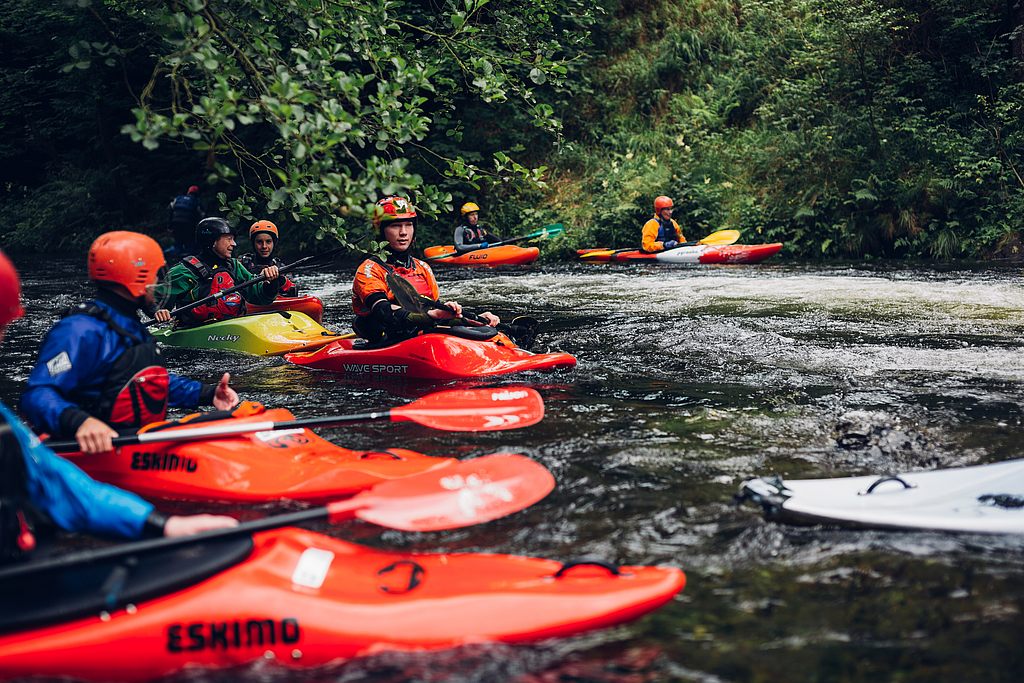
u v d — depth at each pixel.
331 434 4.55
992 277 11.27
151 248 3.62
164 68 4.00
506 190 18.38
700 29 20.25
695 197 16.39
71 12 17.33
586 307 9.57
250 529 2.50
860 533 3.06
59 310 10.02
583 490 3.61
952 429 4.47
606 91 19.95
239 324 7.34
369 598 2.38
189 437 3.57
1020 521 3.01
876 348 6.71
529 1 6.38
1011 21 15.70
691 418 4.75
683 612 2.52
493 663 2.23
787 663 2.24
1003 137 14.85
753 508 3.37
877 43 15.80
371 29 4.79
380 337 6.52
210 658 2.24
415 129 4.15
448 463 3.68
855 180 14.86
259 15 4.47
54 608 2.22
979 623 2.42
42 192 22.12
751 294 10.23
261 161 4.23
